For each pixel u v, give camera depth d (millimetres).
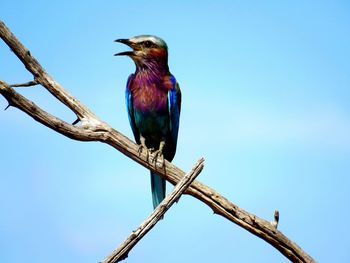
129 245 8562
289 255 11492
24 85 10906
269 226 11328
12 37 10547
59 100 11156
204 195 11273
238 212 11328
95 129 11203
